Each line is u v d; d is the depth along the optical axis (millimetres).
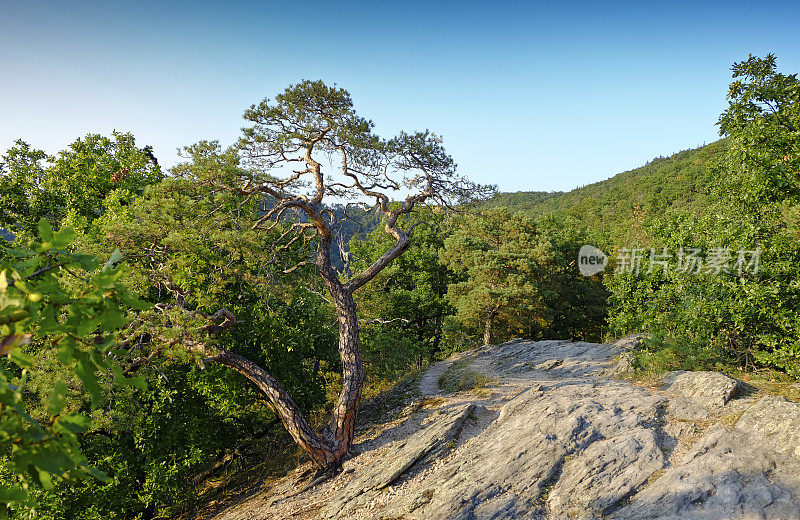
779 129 10805
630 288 20188
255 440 16734
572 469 7102
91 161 19141
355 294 20203
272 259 11055
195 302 11328
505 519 6242
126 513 12047
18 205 18609
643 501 6012
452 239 31875
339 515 7980
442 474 8047
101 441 11117
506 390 14453
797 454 6113
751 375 10891
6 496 2041
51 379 6516
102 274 2012
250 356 13820
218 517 10188
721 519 5266
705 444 7008
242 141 11344
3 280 1809
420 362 26422
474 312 28672
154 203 9641
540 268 31469
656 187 98250
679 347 12703
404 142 12141
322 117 11648
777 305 10594
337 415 10875
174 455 11945
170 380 12125
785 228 10609
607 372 15164
